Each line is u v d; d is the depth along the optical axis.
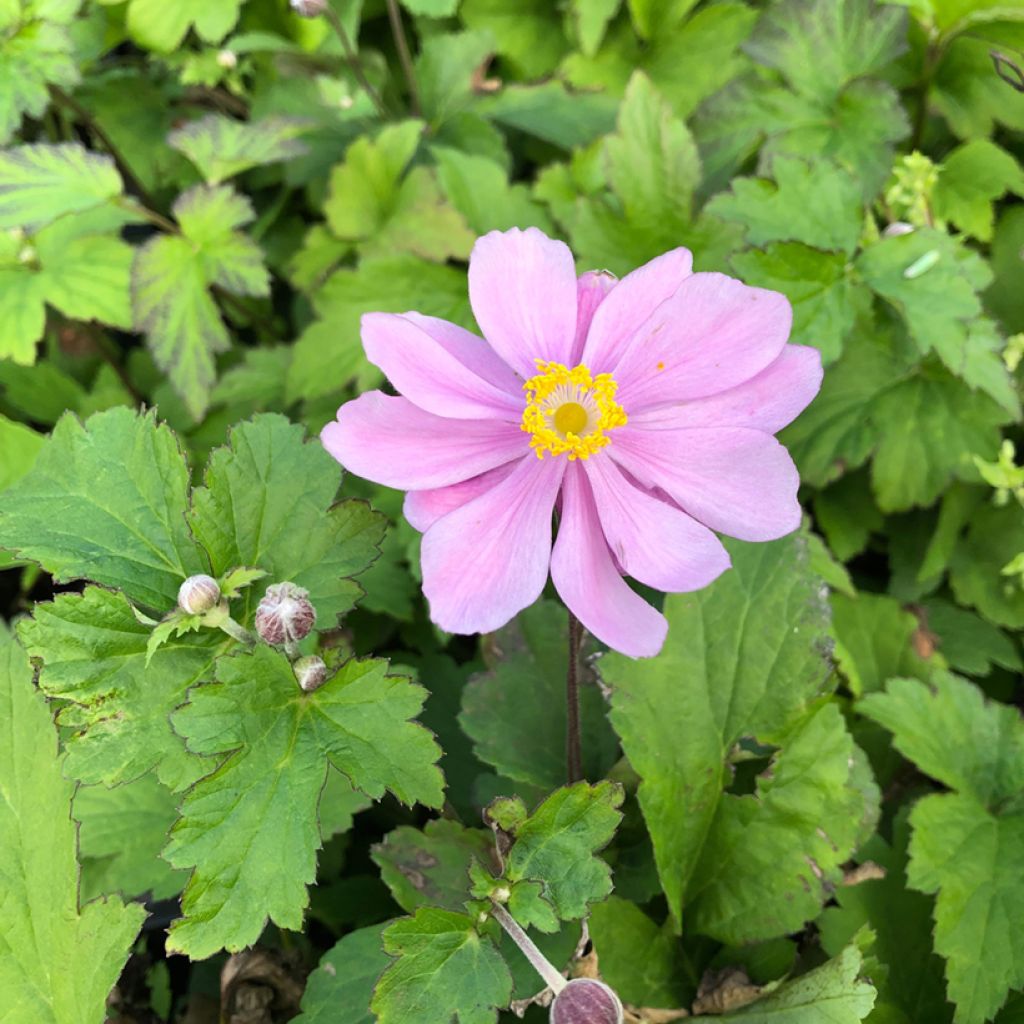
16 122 0.29
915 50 0.30
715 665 0.21
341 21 0.34
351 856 0.26
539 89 0.33
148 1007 0.24
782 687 0.20
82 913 0.18
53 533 0.18
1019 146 0.31
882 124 0.28
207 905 0.16
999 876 0.21
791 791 0.20
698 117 0.30
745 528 0.16
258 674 0.17
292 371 0.29
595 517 0.17
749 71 0.30
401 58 0.35
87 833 0.22
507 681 0.22
